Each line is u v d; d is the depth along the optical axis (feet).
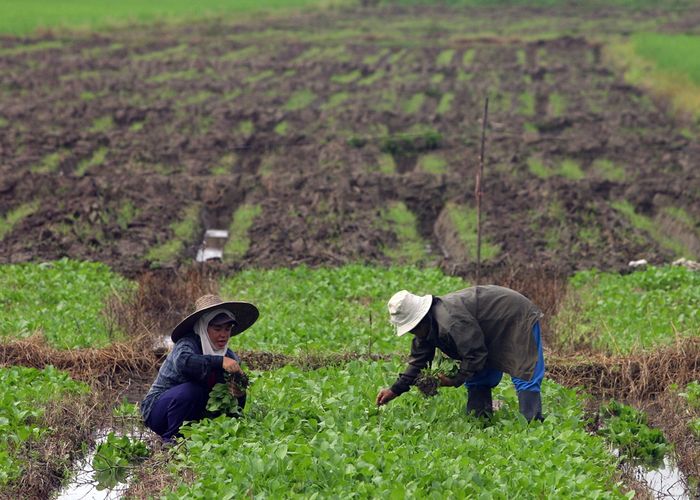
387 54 514.27
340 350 136.98
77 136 292.20
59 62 436.76
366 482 87.61
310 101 373.20
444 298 98.84
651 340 142.92
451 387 113.50
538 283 165.78
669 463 110.11
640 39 508.53
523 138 307.58
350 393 108.27
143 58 470.39
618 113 353.10
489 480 87.51
